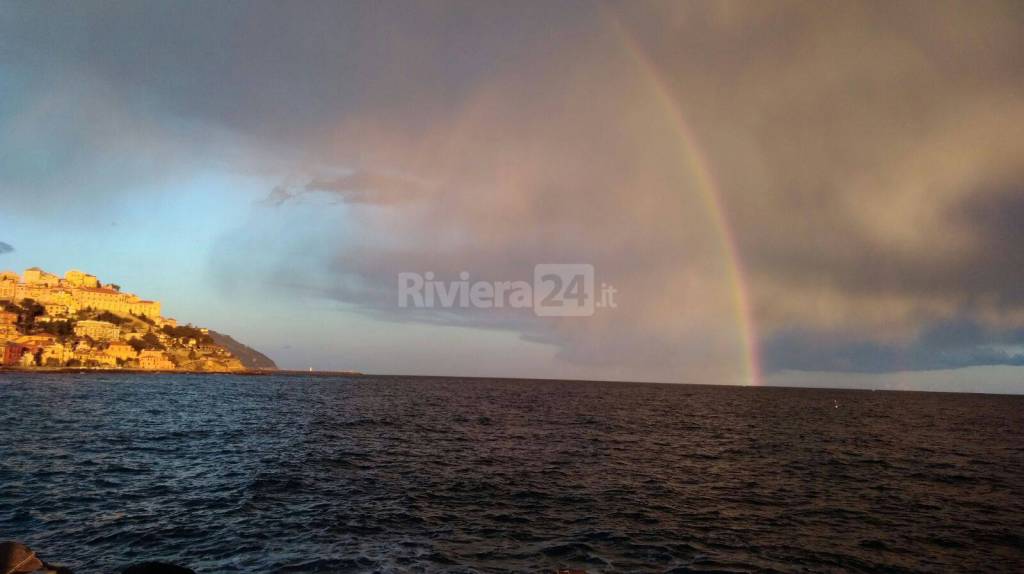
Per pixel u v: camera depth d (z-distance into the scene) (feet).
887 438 212.84
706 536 72.74
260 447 139.54
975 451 177.58
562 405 380.99
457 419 243.19
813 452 162.09
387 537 67.87
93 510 75.51
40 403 263.29
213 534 66.90
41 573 45.11
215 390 498.69
